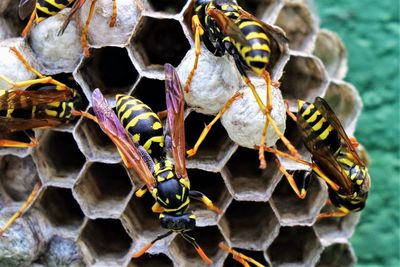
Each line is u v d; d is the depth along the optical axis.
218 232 0.16
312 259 0.15
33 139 0.15
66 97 0.15
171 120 0.15
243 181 0.15
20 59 0.15
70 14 0.14
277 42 0.15
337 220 0.16
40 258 0.15
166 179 0.15
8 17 0.15
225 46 0.14
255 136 0.15
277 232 0.15
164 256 0.16
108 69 0.15
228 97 0.15
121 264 0.15
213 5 0.14
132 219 0.15
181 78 0.15
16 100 0.14
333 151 0.15
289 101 0.15
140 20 0.15
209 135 0.15
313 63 0.15
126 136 0.15
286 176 0.15
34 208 0.15
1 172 0.15
